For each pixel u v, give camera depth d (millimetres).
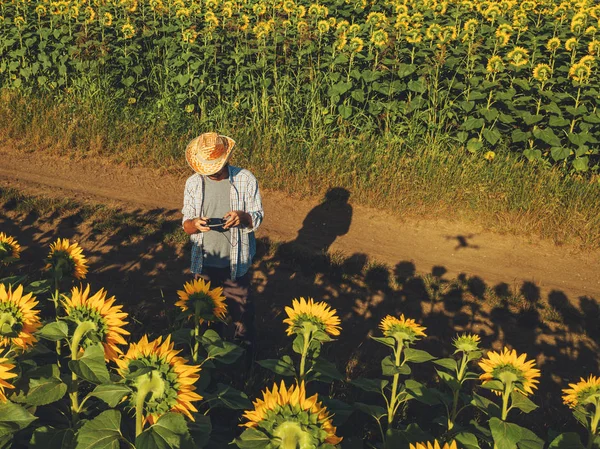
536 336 5395
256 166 8461
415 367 4676
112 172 8414
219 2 12977
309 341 2617
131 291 5402
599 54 9055
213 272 4191
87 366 1925
